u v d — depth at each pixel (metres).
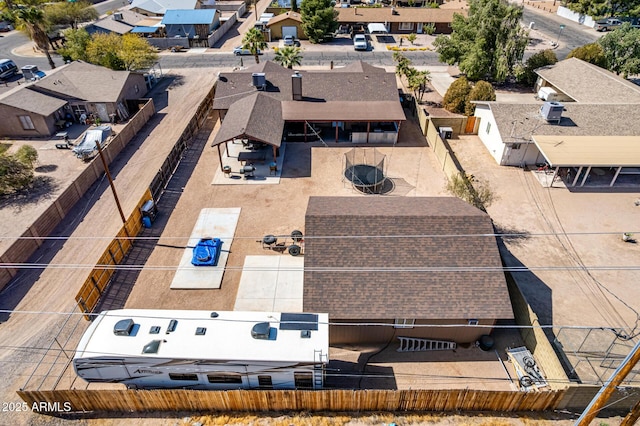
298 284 25.61
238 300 24.56
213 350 18.02
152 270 26.62
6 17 73.00
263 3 101.50
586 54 53.19
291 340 18.45
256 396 18.27
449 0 91.19
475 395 18.25
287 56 51.44
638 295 24.95
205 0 91.12
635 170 36.94
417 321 21.20
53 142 40.78
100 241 28.53
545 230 29.91
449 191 33.81
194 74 58.53
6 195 32.69
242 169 35.62
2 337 22.11
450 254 22.27
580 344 21.98
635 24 75.12
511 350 21.34
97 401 18.50
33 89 43.00
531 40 71.25
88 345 18.31
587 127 37.06
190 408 18.91
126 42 54.38
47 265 26.48
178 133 42.69
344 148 40.59
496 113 38.59
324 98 42.91
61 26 69.31
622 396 18.27
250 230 29.92
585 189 34.44
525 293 25.03
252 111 38.22
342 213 23.72
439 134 42.31
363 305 21.00
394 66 60.72
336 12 72.56
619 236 29.42
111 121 45.12
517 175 36.34
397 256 22.20
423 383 20.27
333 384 20.23
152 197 31.33
